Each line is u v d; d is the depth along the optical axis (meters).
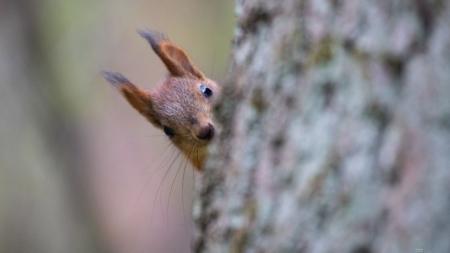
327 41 2.95
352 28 2.88
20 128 4.33
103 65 4.33
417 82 2.71
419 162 2.67
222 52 4.38
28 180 4.60
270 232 3.03
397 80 2.76
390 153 2.73
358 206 2.77
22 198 4.64
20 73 4.16
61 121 4.28
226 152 3.09
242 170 3.08
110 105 4.59
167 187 4.37
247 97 3.08
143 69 4.43
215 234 3.08
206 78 3.34
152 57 4.43
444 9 2.71
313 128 2.95
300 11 3.07
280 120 3.07
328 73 2.93
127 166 4.66
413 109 2.71
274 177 3.06
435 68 2.69
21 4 4.11
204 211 3.09
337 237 2.81
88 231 4.50
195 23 4.45
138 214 4.49
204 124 3.30
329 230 2.84
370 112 2.80
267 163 3.07
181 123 3.31
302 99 3.00
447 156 2.63
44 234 4.67
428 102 2.68
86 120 4.47
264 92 3.07
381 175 2.75
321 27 2.98
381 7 2.82
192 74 3.34
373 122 2.79
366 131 2.80
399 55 2.76
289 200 2.98
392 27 2.79
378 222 2.73
